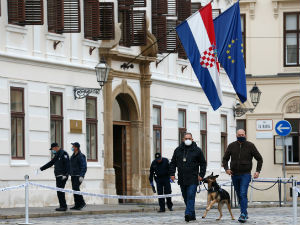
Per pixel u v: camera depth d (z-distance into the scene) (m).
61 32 55.97
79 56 59.22
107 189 61.78
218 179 80.19
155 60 67.69
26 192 39.97
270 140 91.00
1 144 51.56
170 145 71.62
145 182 66.81
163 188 54.62
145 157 67.06
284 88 91.50
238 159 41.22
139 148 66.62
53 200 55.91
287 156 91.38
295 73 91.19
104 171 61.88
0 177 51.41
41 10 52.38
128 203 64.12
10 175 52.19
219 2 82.31
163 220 43.09
